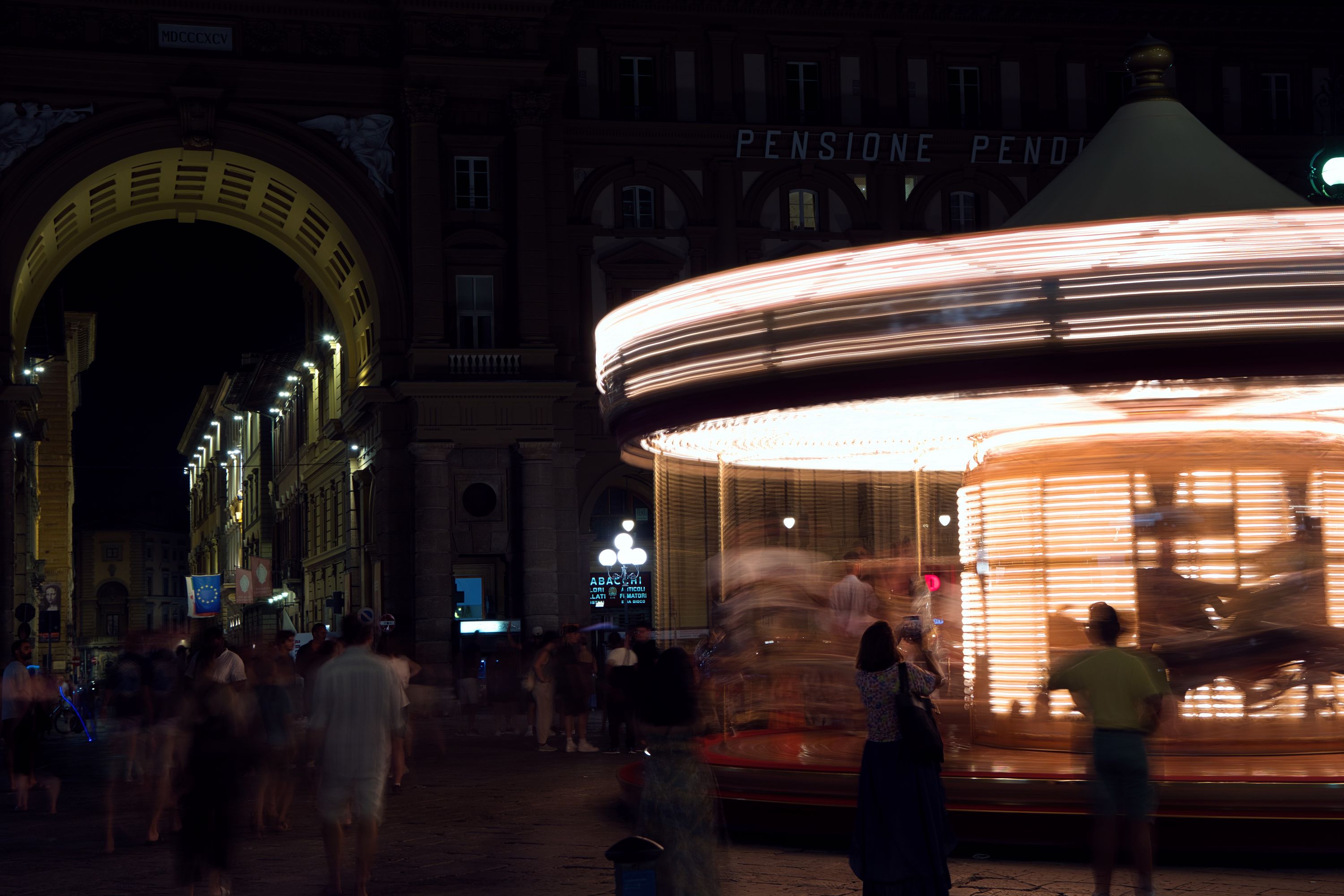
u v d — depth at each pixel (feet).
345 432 159.33
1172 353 37.27
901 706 31.22
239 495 298.15
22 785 62.28
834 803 43.16
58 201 132.57
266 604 199.11
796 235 150.41
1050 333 38.17
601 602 145.28
